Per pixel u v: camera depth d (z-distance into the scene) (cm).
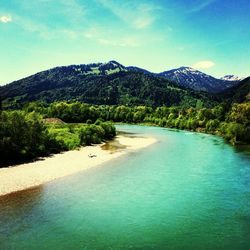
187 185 4319
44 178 4553
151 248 2530
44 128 6931
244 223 3045
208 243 2628
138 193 3934
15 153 5569
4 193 3816
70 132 8938
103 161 5912
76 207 3403
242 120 11088
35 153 6041
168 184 4366
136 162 5881
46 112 17125
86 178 4622
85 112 16650
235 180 4594
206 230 2881
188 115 16550
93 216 3164
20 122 6034
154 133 12375
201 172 5091
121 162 5869
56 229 2839
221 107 14250
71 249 2483
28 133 6128
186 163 5844
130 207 3438
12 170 4941
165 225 2980
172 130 14400
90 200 3644
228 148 7981
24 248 2475
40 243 2566
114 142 8862
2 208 3319
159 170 5222
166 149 7656
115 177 4719
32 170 4991
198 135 11731
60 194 3844
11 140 5600
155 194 3906
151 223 3020
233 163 5872
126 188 4147
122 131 13212
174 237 2731
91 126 9125
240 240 2688
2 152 5359
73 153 6662
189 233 2819
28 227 2866
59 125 10844
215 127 12744
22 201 3550
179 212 3312
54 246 2522
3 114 6075
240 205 3534
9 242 2572
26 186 4131
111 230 2848
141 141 9256
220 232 2839
